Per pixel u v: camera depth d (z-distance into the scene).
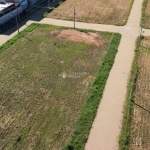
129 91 22.17
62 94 22.09
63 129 18.91
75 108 20.66
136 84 23.00
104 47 28.56
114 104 20.98
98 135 18.42
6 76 24.31
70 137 18.30
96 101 21.08
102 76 23.84
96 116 19.91
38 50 28.09
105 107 20.70
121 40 30.06
